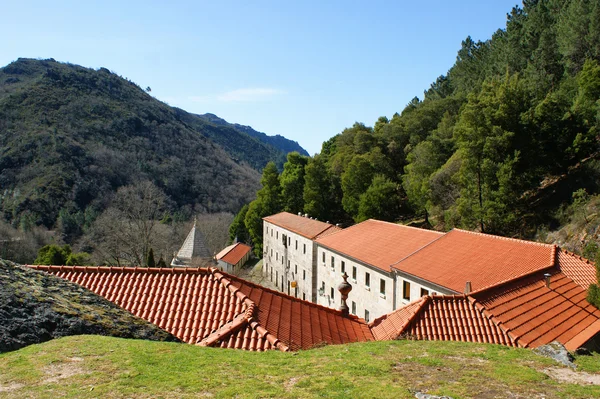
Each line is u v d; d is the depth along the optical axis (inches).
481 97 1585.9
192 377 291.0
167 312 506.9
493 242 954.7
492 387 331.9
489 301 677.3
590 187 1349.7
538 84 1891.0
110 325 372.5
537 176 1473.9
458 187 1643.7
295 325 522.6
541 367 395.2
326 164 2920.8
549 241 1261.1
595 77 1578.5
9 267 383.6
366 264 1131.9
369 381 325.7
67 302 372.5
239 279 595.8
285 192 2758.4
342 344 488.1
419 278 901.2
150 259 1400.1
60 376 264.5
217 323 486.6
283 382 308.2
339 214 2672.2
